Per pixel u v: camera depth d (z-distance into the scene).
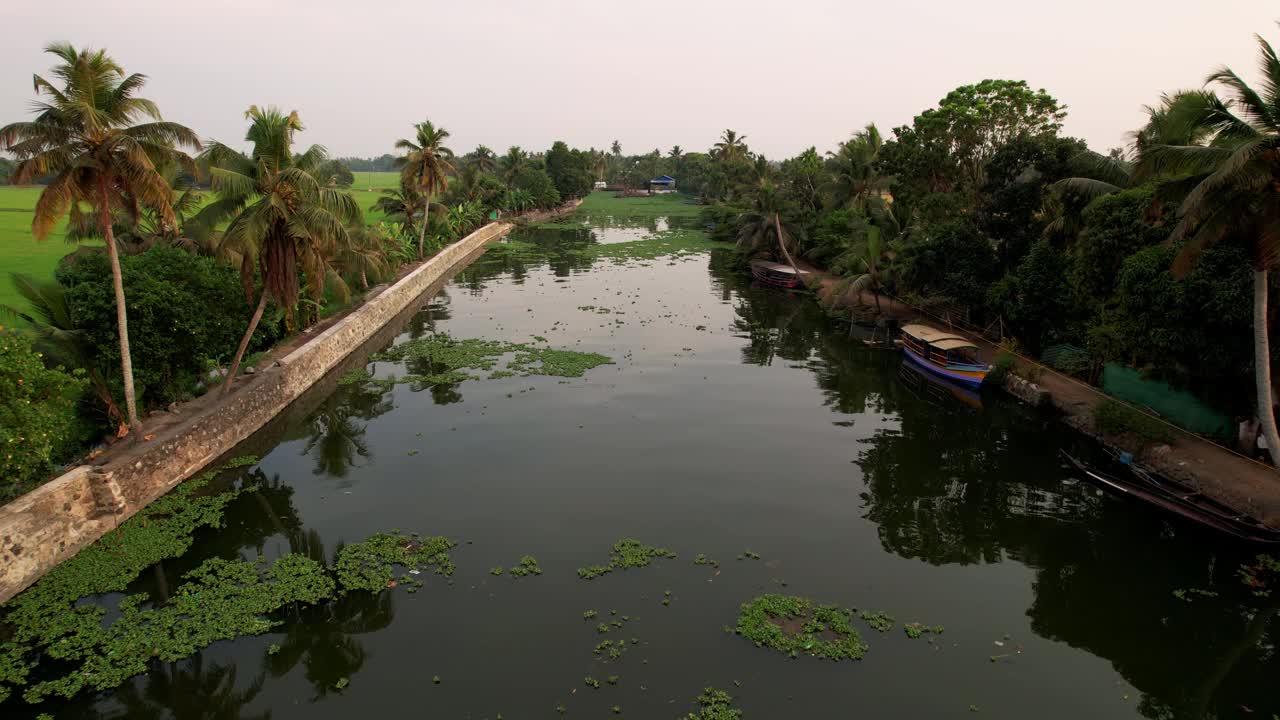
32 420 15.59
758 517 18.50
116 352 20.44
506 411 26.22
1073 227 30.09
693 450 22.84
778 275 53.72
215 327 23.02
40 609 14.05
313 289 23.30
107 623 13.75
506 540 17.11
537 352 34.16
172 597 14.63
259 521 18.08
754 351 35.62
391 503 19.05
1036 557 16.80
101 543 16.47
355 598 14.70
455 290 52.28
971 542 17.44
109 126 16.53
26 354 16.19
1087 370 27.91
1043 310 29.55
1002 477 21.17
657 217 121.81
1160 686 12.48
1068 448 23.28
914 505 19.38
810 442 23.75
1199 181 17.00
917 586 15.48
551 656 12.92
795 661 12.88
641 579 15.49
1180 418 22.12
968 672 12.70
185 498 19.03
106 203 17.25
